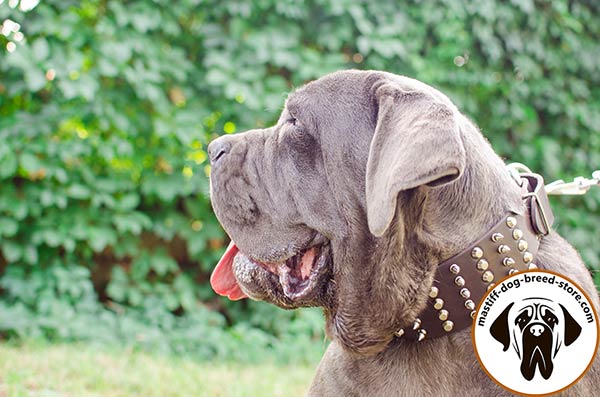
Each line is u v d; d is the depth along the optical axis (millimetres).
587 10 8016
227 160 3418
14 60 6301
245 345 6961
